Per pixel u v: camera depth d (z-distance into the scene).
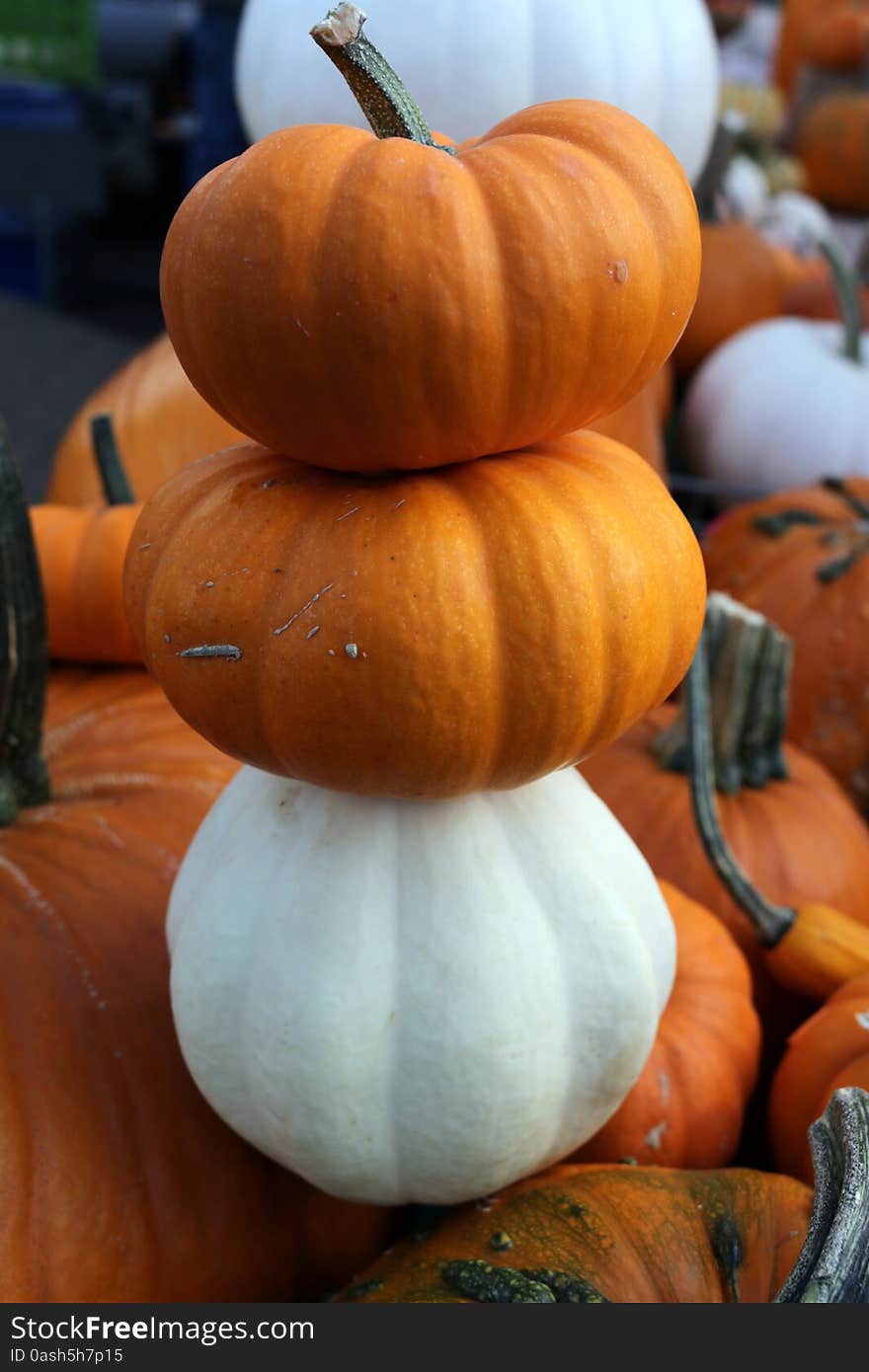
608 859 0.27
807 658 0.47
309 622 0.21
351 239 0.19
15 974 0.28
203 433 0.46
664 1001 0.28
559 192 0.20
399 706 0.21
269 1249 0.28
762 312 0.74
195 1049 0.26
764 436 0.61
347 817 0.25
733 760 0.39
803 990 0.35
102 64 1.71
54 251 1.35
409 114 0.22
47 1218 0.26
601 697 0.22
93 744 0.35
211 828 0.27
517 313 0.20
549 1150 0.26
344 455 0.21
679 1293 0.25
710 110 0.45
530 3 0.39
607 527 0.22
